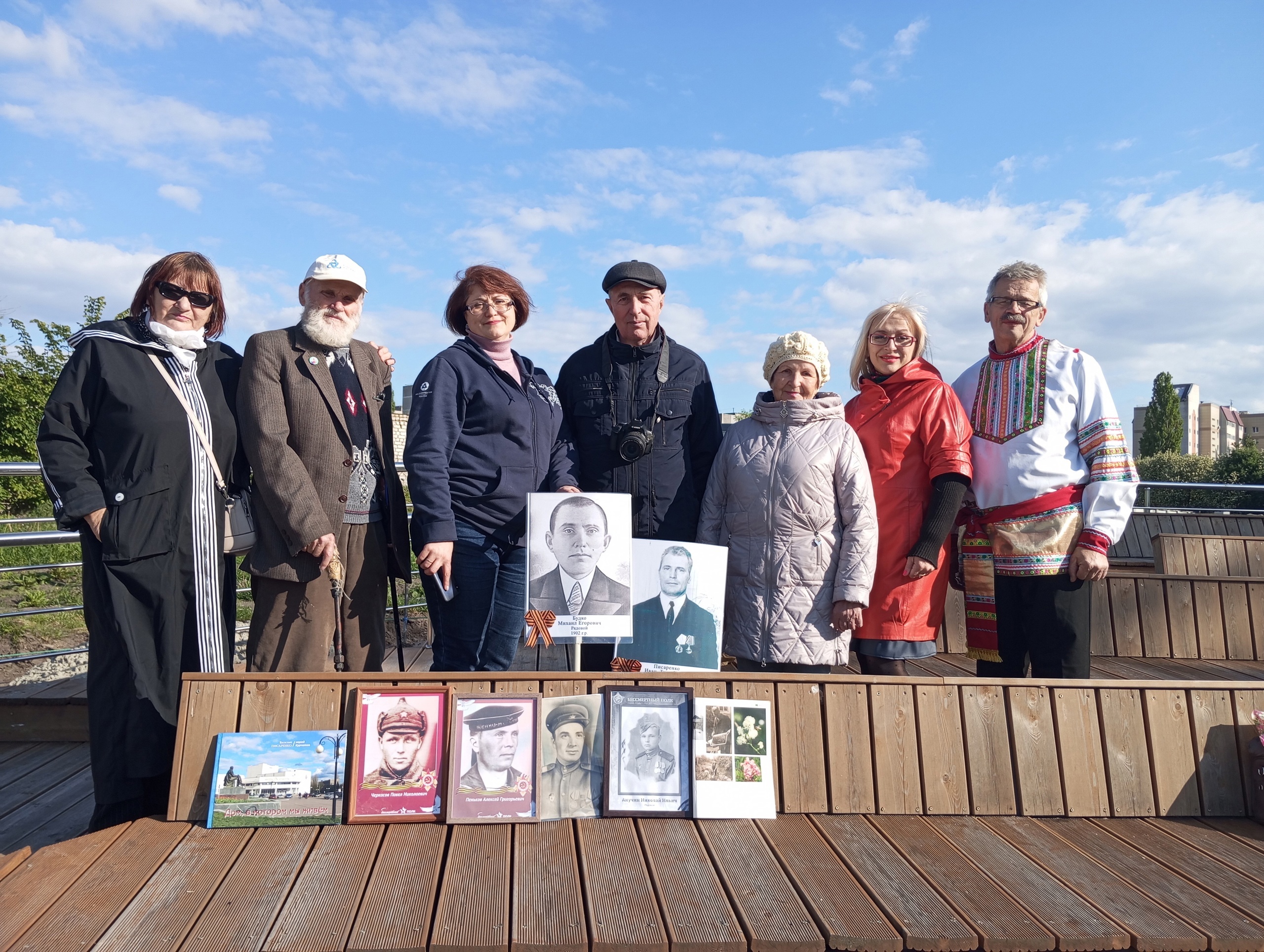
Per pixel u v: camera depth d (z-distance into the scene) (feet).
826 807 7.54
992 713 7.93
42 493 43.68
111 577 8.10
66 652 12.67
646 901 5.88
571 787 7.33
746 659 9.11
